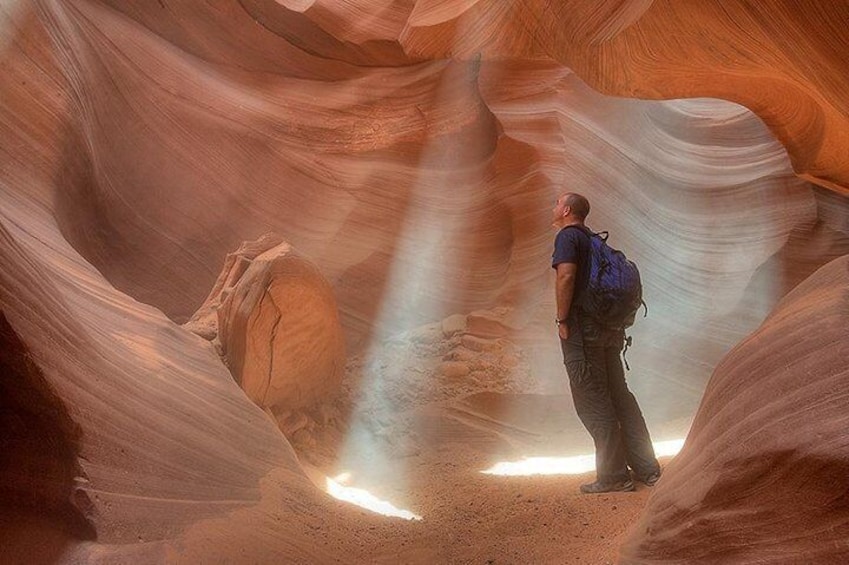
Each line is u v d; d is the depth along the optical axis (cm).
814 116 682
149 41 1021
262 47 1117
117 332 498
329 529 441
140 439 394
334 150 1056
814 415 271
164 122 966
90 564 318
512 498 540
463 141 1058
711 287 949
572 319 542
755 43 555
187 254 929
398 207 1024
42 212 659
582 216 562
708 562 289
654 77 673
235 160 999
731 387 325
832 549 249
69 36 861
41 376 345
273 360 634
